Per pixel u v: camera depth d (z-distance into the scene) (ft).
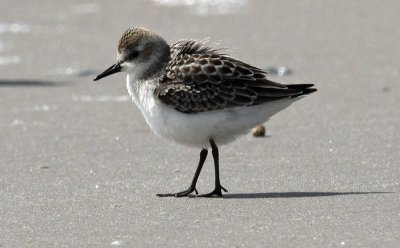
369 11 77.20
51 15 82.02
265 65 59.88
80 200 33.04
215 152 33.53
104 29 75.41
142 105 34.55
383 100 50.47
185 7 83.61
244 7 82.38
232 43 67.46
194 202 32.35
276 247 26.27
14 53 67.10
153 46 34.37
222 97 33.01
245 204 31.73
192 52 34.71
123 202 32.60
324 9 79.25
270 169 37.52
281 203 31.60
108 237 27.86
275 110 33.50
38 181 36.40
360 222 28.60
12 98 53.16
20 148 42.29
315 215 29.73
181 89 33.22
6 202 32.99
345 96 51.83
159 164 39.04
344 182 34.78
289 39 68.54
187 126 33.32
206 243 26.86
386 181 34.71
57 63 63.36
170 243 26.99
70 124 46.98
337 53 63.46
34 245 27.20
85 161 39.78
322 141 42.29
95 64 62.69
